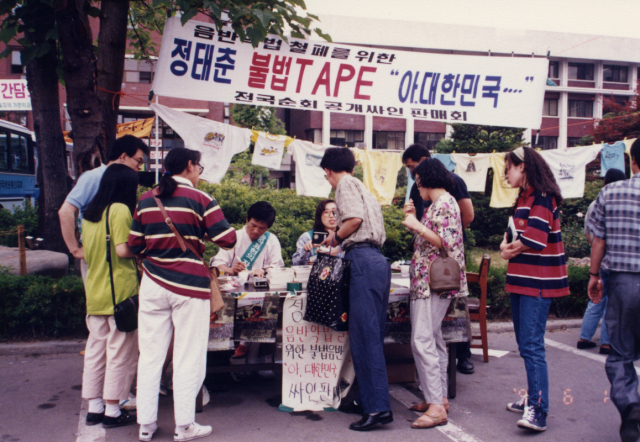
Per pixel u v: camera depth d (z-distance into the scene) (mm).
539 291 3146
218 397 3820
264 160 5754
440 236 3229
